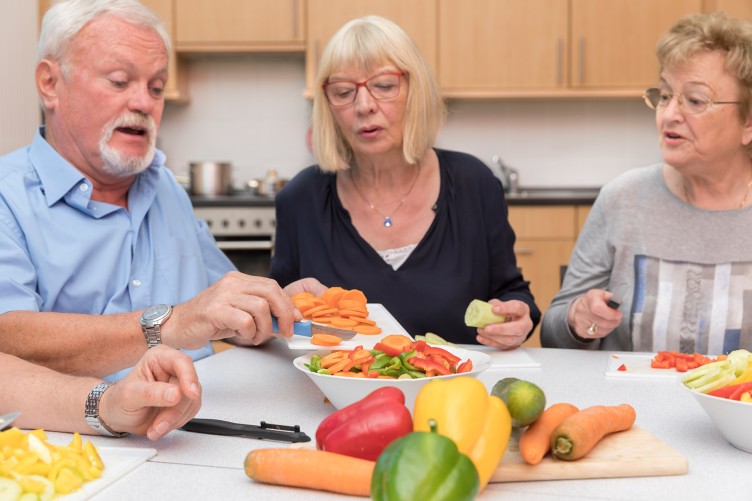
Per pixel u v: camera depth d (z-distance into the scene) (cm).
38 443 86
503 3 428
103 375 134
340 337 130
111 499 84
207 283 194
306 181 203
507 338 160
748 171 183
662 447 95
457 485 68
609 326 169
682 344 183
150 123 163
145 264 173
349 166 199
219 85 470
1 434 87
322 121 194
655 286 187
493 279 202
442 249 194
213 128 472
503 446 82
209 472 93
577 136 465
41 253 156
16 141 386
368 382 104
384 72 181
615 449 94
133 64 158
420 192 197
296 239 204
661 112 176
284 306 122
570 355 160
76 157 163
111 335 128
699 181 185
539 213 402
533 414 90
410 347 114
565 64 428
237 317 118
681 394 128
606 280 198
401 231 196
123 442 104
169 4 432
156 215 179
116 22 157
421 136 187
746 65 165
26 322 132
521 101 464
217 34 432
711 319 181
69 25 156
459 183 197
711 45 167
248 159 473
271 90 470
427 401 82
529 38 429
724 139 172
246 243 401
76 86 157
